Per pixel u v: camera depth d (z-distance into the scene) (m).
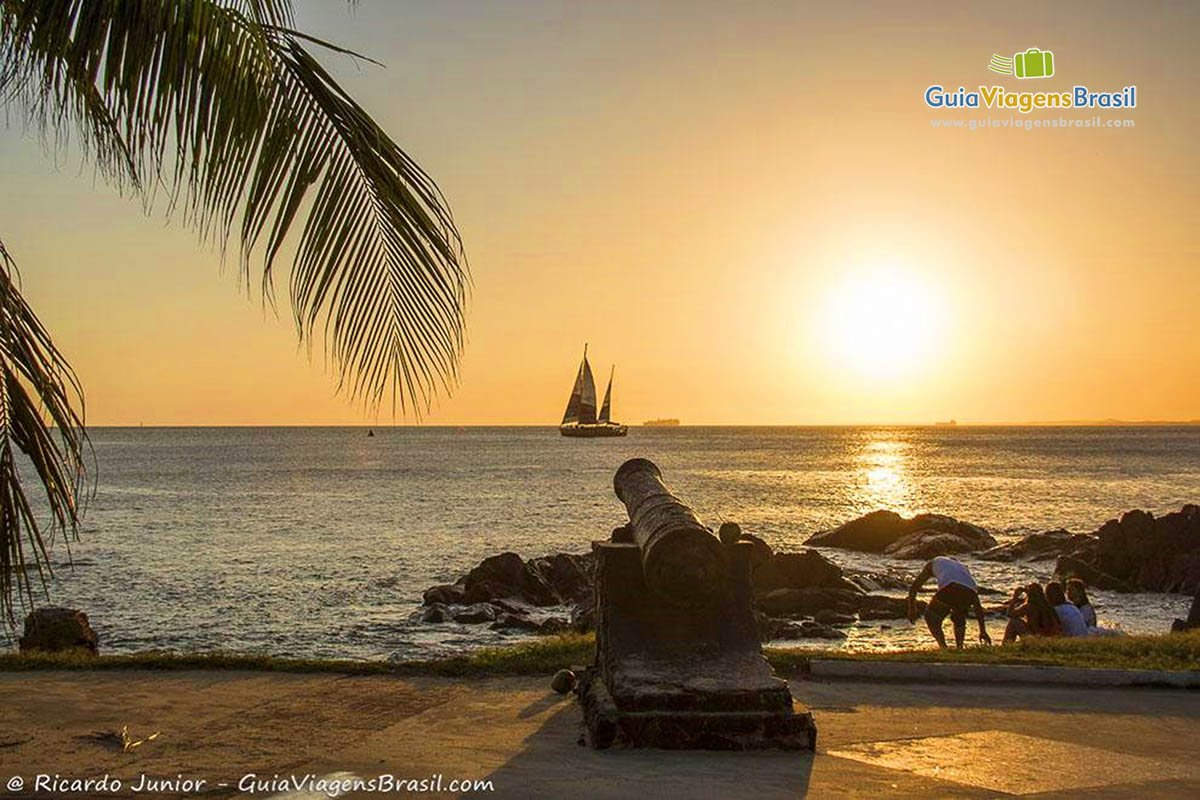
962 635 14.12
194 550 39.97
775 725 7.01
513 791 6.07
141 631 23.55
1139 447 190.38
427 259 5.75
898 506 64.56
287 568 34.75
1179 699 8.68
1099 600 28.02
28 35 5.25
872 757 6.88
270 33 5.54
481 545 42.53
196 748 7.10
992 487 83.19
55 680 9.40
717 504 66.38
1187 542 30.08
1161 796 6.07
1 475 4.82
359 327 5.61
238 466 119.19
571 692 8.84
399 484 85.12
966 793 6.09
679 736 7.00
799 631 21.17
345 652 20.89
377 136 5.66
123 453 166.38
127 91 5.17
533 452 167.00
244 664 9.94
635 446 198.50
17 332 4.89
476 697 8.71
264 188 5.45
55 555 37.62
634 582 7.69
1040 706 8.41
